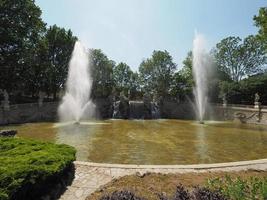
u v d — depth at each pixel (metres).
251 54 74.56
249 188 9.35
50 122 41.22
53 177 9.23
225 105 55.50
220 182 9.64
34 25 46.19
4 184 7.39
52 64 58.91
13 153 10.98
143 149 20.75
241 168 12.47
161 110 63.38
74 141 23.58
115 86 77.75
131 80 83.31
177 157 18.34
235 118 51.94
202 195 6.99
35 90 57.00
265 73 73.69
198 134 30.52
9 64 42.44
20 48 43.66
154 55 77.38
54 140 23.84
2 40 41.09
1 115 38.66
